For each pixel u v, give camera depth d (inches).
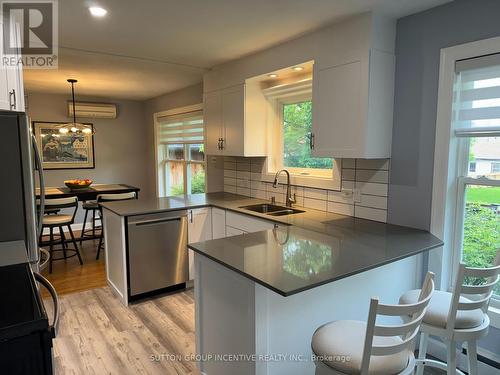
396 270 87.6
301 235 90.8
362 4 86.4
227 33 106.7
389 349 49.6
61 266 167.2
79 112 234.5
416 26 92.0
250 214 119.3
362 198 108.7
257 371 65.9
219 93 150.6
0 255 64.1
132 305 125.7
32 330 42.8
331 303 75.0
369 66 91.8
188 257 138.1
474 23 81.0
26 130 71.2
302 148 136.6
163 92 223.1
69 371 88.5
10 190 70.5
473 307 64.3
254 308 64.8
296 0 84.6
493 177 83.7
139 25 100.6
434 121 89.7
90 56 132.2
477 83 82.4
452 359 67.4
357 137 95.3
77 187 201.3
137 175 267.9
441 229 89.7
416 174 94.4
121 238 123.6
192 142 213.2
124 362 92.4
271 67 123.0
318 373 57.1
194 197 157.6
